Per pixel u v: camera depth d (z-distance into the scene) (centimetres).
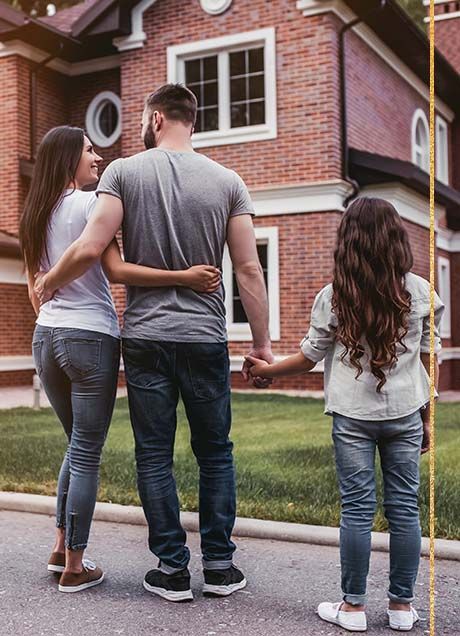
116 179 325
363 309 288
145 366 325
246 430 762
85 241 315
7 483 523
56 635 286
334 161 1208
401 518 293
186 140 341
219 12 1293
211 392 329
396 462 297
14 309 1411
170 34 1340
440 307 297
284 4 1241
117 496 483
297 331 1217
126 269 322
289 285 1227
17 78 1454
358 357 292
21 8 2789
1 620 301
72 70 1552
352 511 295
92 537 422
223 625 296
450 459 602
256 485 505
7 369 1388
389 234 290
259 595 330
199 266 323
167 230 323
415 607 318
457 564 376
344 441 298
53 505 474
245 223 338
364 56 1338
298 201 1224
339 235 297
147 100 346
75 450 333
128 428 784
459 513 438
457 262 1644
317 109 1218
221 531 330
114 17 1355
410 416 297
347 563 293
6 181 1462
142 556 386
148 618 303
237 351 1267
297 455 614
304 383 1212
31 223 346
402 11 1275
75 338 328
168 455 329
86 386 331
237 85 1301
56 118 1544
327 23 1210
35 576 354
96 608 313
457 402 1148
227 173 338
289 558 383
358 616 291
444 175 1706
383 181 1234
